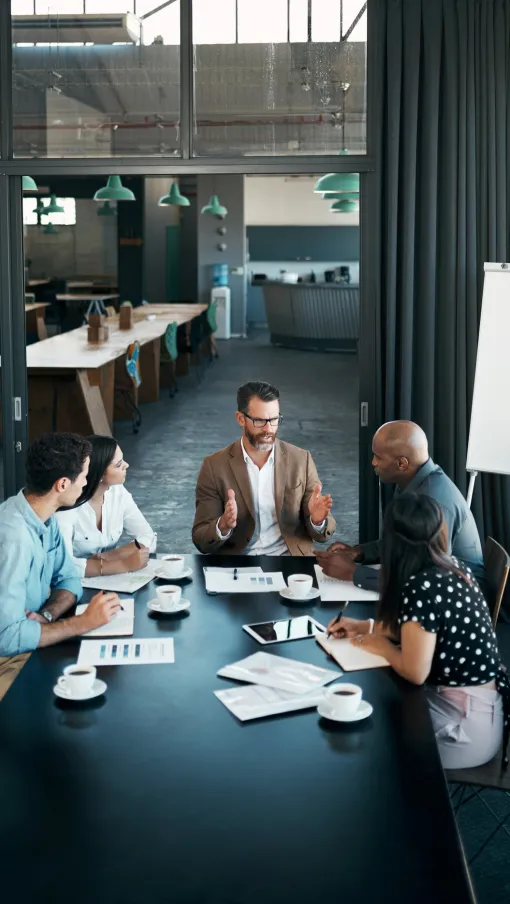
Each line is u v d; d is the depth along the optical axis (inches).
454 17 170.7
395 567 91.7
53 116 180.1
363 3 173.5
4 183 181.8
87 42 177.6
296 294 683.4
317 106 176.9
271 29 175.9
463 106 172.4
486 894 99.7
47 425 337.4
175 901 56.4
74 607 108.4
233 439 361.4
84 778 70.6
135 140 179.8
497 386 165.5
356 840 62.8
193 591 114.1
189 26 176.2
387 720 80.6
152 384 454.9
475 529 123.9
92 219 858.1
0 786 69.4
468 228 175.3
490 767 96.0
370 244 176.6
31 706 82.9
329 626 98.0
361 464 181.2
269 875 58.9
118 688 86.4
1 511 103.1
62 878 58.6
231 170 178.5
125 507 136.7
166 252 880.3
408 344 176.7
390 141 172.6
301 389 497.0
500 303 164.4
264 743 76.2
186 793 68.6
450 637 91.0
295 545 139.6
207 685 87.1
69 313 731.4
